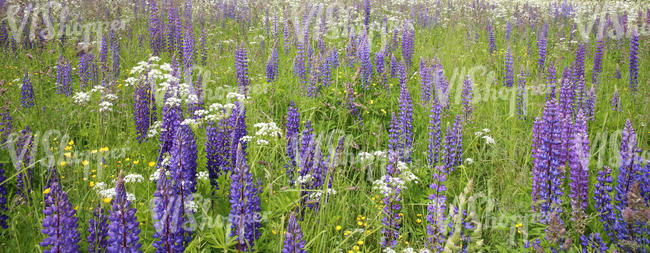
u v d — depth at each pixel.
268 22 12.24
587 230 4.45
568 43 11.94
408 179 4.68
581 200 4.26
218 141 4.95
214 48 10.38
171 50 9.78
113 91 6.61
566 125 4.41
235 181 3.45
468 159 5.39
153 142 5.85
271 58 8.09
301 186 4.50
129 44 10.45
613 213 4.09
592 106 6.84
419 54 10.66
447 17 15.67
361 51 8.34
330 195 4.55
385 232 4.39
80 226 3.80
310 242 3.71
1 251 3.52
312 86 7.47
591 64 10.41
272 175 4.70
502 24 15.09
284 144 5.44
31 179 4.46
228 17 14.95
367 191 5.30
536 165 4.43
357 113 7.08
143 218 3.92
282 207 4.26
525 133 6.40
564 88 6.21
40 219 3.78
